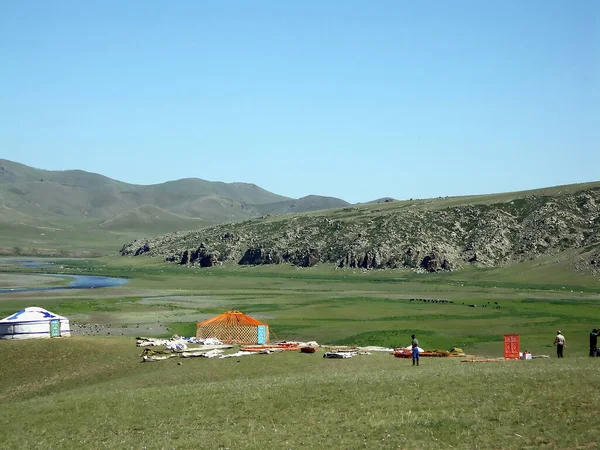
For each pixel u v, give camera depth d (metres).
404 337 102.56
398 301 165.62
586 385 41.50
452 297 178.25
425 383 46.59
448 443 34.34
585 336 102.25
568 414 36.53
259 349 73.12
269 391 48.69
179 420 44.03
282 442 37.03
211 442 38.25
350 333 108.00
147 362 68.69
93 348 74.19
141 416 45.97
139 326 116.50
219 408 45.66
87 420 46.56
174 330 110.94
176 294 190.12
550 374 45.34
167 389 54.44
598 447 31.72
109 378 65.19
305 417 41.53
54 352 73.44
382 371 56.06
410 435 36.06
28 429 46.25
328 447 35.53
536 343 94.25
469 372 49.91
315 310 145.25
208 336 85.88
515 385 43.28
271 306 154.50
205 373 62.62
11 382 66.69
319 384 49.44
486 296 181.25
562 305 153.62
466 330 111.38
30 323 83.88
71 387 63.72
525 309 145.12
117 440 41.00
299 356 68.31
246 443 37.47
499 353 86.81
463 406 40.25
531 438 33.84
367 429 37.75
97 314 135.62
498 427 35.88
